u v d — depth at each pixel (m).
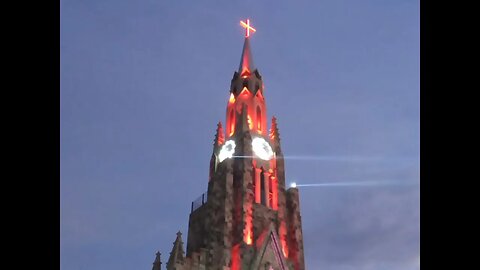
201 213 87.50
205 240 81.06
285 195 92.12
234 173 89.00
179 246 74.69
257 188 89.00
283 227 86.75
